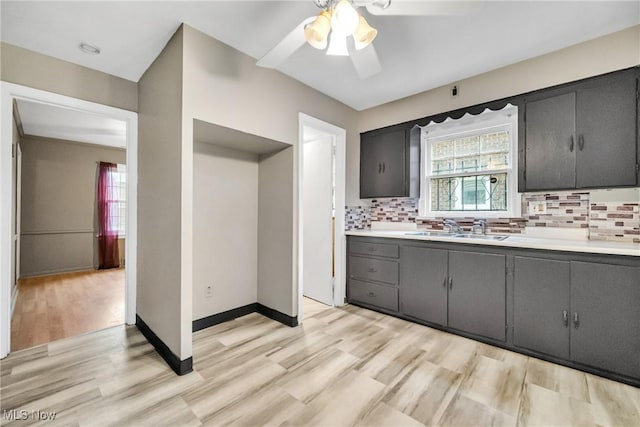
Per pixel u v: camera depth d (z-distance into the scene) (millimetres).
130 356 2160
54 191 4988
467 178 3105
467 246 2469
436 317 2658
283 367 2004
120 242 5672
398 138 3307
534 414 1552
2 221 2092
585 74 2188
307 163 3654
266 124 2502
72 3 1724
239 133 2361
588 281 1930
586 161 2184
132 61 2383
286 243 2805
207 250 2727
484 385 1805
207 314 2717
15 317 2951
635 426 1465
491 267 2346
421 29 2031
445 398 1681
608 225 2283
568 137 2260
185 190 1970
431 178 3320
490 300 2350
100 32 2014
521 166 2500
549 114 2348
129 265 2732
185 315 1951
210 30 2039
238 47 2256
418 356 2164
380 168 3473
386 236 3018
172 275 2037
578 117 2217
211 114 2107
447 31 2057
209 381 1841
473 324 2436
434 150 3330
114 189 5562
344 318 2938
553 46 2254
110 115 2582
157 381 1838
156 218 2295
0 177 2074
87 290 3961
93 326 2734
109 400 1649
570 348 1996
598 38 2135
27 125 4105
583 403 1639
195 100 2018
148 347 2307
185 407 1596
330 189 3373
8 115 2096
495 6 1808
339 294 3332
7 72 2086
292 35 1508
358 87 2977
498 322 2307
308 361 2086
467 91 2785
